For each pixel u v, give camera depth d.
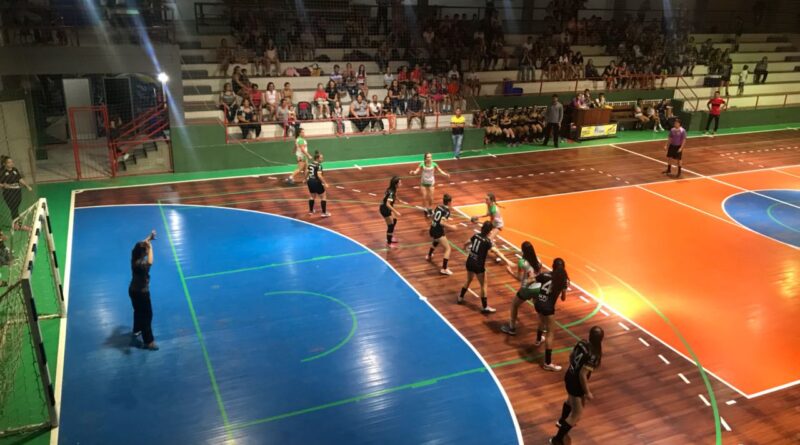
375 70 25.70
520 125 24.94
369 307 11.72
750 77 32.22
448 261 13.80
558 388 9.52
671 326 11.47
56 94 22.11
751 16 35.59
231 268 13.05
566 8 30.39
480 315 11.60
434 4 29.53
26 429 8.19
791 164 23.08
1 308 9.78
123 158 19.42
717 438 8.55
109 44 18.67
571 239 15.28
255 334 10.67
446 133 23.19
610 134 26.42
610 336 11.07
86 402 8.79
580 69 28.48
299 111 22.12
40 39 19.45
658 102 29.05
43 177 18.69
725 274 13.68
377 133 22.27
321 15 25.88
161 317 11.07
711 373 10.07
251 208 16.67
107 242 14.15
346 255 13.90
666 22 32.09
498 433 8.48
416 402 9.08
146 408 8.72
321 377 9.58
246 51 23.91
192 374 9.52
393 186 14.08
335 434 8.35
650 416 8.97
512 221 16.33
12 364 9.34
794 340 11.13
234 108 21.11
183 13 24.55
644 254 14.59
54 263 10.91
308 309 11.55
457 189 18.91
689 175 21.25
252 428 8.40
